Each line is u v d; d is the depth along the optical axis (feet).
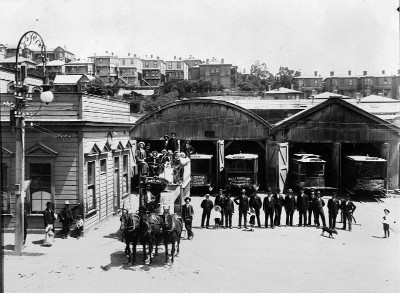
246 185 111.14
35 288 41.75
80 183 64.75
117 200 85.35
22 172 54.08
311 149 139.44
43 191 65.41
